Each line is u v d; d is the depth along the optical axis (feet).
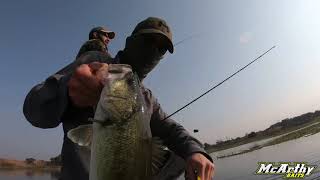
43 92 2.32
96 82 1.88
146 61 2.81
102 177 1.64
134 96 1.80
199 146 2.69
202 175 2.42
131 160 1.67
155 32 2.74
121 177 1.64
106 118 1.69
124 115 1.71
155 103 3.05
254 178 11.59
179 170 2.77
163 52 2.84
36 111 2.34
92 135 1.75
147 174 1.71
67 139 2.58
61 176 2.62
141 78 2.88
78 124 2.53
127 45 2.85
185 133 2.84
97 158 1.65
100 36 4.68
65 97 2.28
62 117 2.48
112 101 1.72
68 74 2.35
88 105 1.97
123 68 1.88
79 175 2.52
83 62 2.67
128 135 1.69
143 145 1.73
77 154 2.54
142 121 1.78
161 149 1.82
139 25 2.85
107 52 3.34
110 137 1.67
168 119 3.00
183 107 2.90
